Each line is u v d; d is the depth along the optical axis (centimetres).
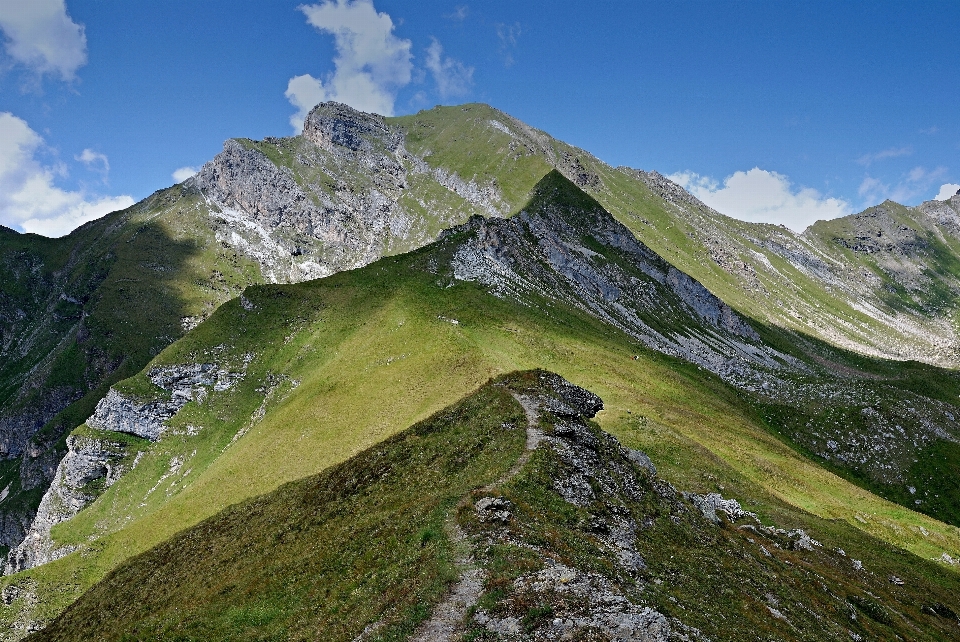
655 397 9625
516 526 2795
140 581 4428
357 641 2253
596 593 2120
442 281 13488
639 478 4309
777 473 7856
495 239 15988
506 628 1980
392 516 3353
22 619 6850
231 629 2905
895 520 7456
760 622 2845
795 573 4309
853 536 6281
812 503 7256
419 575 2503
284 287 14350
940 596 5262
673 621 2281
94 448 12744
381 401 8531
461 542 2697
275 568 3391
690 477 6694
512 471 3484
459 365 8938
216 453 11150
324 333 12462
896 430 13088
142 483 11512
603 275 19412
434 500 3319
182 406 12669
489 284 13625
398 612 2294
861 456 12694
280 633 2659
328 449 7731
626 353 12444
